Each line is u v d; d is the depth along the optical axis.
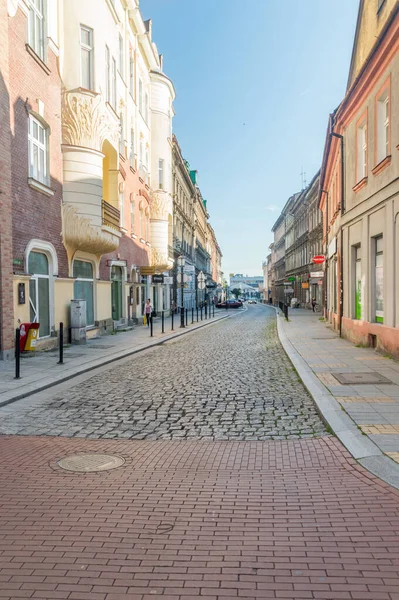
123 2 23.56
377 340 13.46
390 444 5.50
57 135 15.74
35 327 13.02
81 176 16.38
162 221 32.19
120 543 3.54
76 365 11.95
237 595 2.92
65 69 16.25
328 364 11.49
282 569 3.19
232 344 18.11
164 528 3.76
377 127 13.12
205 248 85.62
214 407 7.83
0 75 11.59
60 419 7.18
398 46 11.22
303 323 28.59
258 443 5.94
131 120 25.97
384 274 12.59
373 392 8.27
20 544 3.53
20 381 9.77
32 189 13.78
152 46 29.84
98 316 20.22
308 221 51.94
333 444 5.77
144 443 6.01
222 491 4.48
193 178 61.84
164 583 3.04
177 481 4.73
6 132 11.84
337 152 20.77
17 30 12.81
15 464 5.24
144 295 30.64
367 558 3.30
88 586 3.02
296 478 4.77
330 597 2.89
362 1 15.03
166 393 8.99
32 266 14.19
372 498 4.25
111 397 8.68
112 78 20.09
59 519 3.92
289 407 7.74
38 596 2.92
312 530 3.71
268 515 3.97
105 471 5.02
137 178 27.39
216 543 3.53
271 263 109.19
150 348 16.77
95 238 16.95
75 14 16.41
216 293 94.44
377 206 13.12
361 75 13.86
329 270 27.09
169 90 33.66
